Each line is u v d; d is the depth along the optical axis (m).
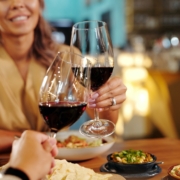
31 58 1.93
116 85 1.32
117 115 1.68
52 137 0.91
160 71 4.55
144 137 2.97
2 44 1.89
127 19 6.86
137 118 3.29
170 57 5.36
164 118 2.74
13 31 1.83
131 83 3.64
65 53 1.01
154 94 3.01
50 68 0.98
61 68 0.97
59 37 7.63
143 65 4.64
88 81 0.99
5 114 1.88
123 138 3.44
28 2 1.82
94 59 1.15
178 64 5.23
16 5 1.79
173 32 6.88
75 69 0.98
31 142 0.80
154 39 6.87
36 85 1.91
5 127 1.89
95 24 1.18
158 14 6.85
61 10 7.98
